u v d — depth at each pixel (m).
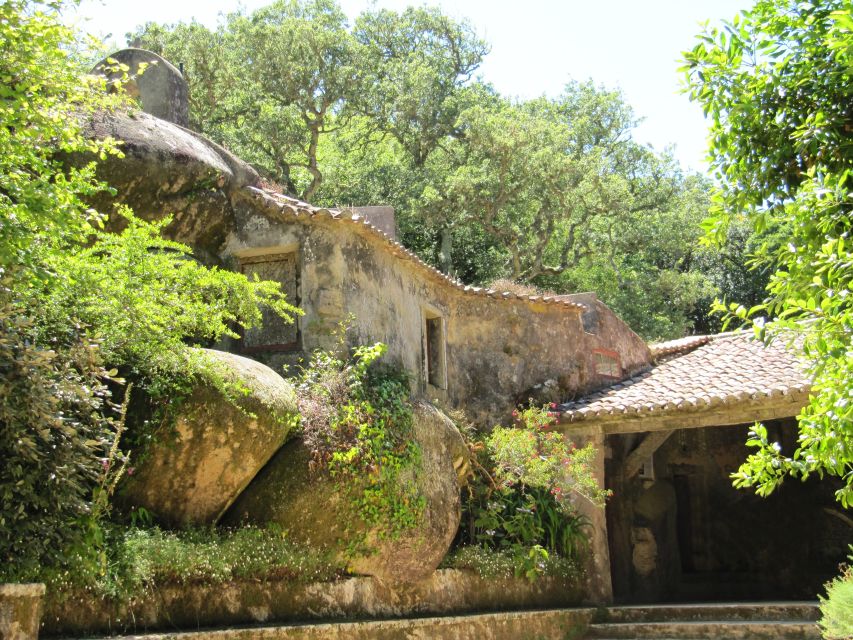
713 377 14.17
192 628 6.90
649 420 13.41
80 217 6.36
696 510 17.95
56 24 6.12
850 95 5.04
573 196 27.86
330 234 10.80
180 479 7.65
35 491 6.00
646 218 30.45
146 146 9.89
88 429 6.28
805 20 5.06
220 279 8.19
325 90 27.94
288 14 31.44
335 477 8.56
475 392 14.26
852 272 4.33
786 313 4.48
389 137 31.83
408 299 12.54
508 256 29.98
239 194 11.12
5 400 5.62
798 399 12.21
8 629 4.80
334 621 8.16
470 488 11.45
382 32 33.38
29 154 6.33
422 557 9.41
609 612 12.54
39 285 6.39
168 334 7.62
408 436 9.68
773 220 5.25
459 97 30.45
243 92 27.06
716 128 5.31
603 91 35.56
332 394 9.20
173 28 28.67
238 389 7.89
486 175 26.59
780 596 17.05
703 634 11.49
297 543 8.28
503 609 10.98
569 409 14.18
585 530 13.20
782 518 17.48
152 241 7.57
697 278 30.34
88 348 6.45
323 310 10.56
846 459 4.73
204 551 7.19
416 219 27.64
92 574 6.18
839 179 4.63
